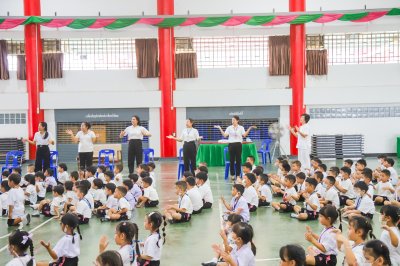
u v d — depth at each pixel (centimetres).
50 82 1933
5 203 910
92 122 1953
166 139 1912
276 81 1945
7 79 1919
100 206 927
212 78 1952
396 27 1891
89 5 1916
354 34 1923
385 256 408
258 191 999
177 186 873
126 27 1906
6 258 658
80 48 1934
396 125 1938
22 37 1894
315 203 855
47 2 1906
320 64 1908
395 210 520
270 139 1948
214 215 916
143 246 571
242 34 1917
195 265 618
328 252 536
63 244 545
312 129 1945
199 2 1933
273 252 668
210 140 1970
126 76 1947
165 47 1888
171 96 1912
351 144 1869
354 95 1923
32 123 1870
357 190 827
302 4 1838
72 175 1001
